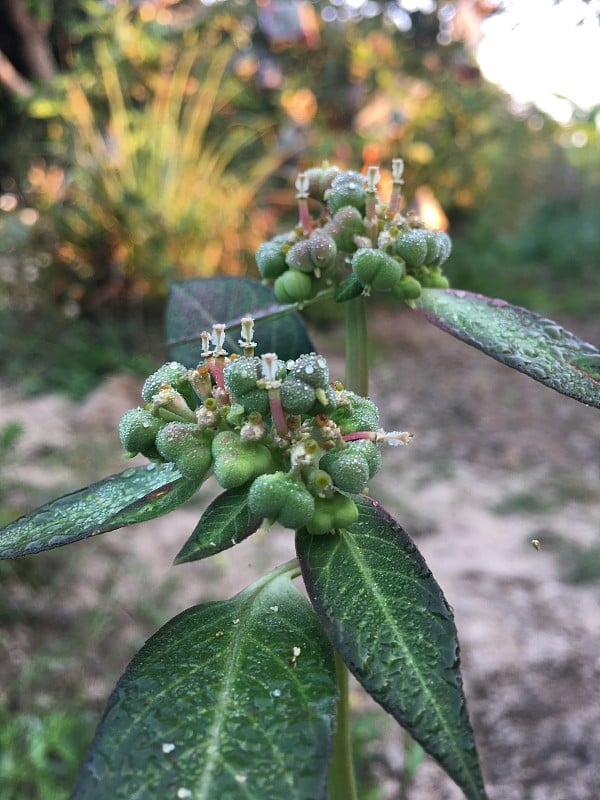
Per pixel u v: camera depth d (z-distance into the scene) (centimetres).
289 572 7
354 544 6
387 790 14
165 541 22
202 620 7
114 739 5
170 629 6
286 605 7
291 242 9
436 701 6
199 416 6
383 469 27
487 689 16
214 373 7
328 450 6
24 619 18
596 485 26
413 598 6
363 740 15
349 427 7
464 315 8
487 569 21
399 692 6
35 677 15
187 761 5
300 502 6
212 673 6
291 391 6
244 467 6
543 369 7
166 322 10
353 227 8
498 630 18
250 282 10
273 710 6
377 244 8
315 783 5
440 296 8
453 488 25
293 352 10
